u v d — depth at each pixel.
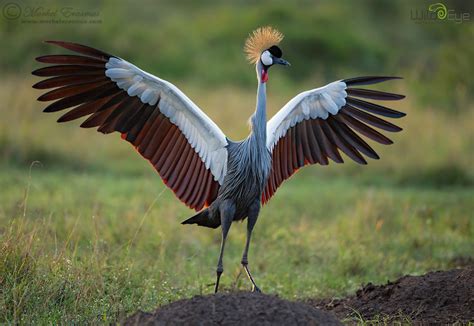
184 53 36.25
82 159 24.73
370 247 17.25
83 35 35.16
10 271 11.88
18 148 24.27
